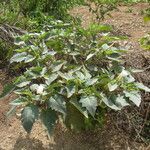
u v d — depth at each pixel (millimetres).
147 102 1311
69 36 1361
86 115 1105
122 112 1287
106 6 2121
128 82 1184
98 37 1403
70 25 1551
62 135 1261
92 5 2320
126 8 2291
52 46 1353
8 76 1488
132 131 1273
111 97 1149
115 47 1342
